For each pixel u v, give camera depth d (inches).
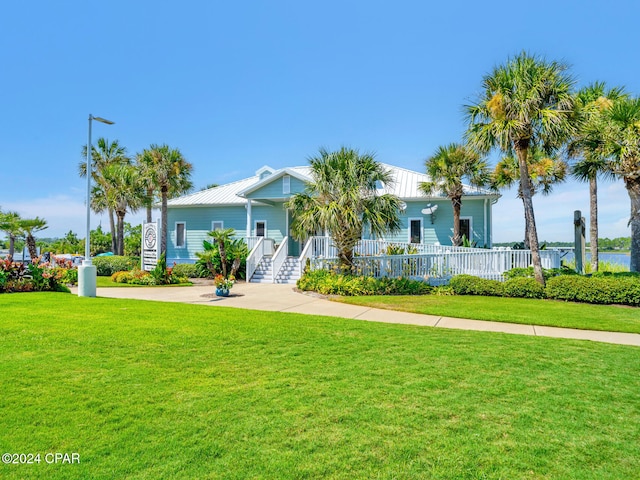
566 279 449.4
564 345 241.9
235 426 126.8
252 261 703.7
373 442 118.3
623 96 562.6
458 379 175.5
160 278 660.7
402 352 219.6
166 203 888.3
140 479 97.7
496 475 102.1
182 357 200.7
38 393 149.3
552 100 466.0
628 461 110.0
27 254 967.6
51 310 319.6
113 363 187.5
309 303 428.5
